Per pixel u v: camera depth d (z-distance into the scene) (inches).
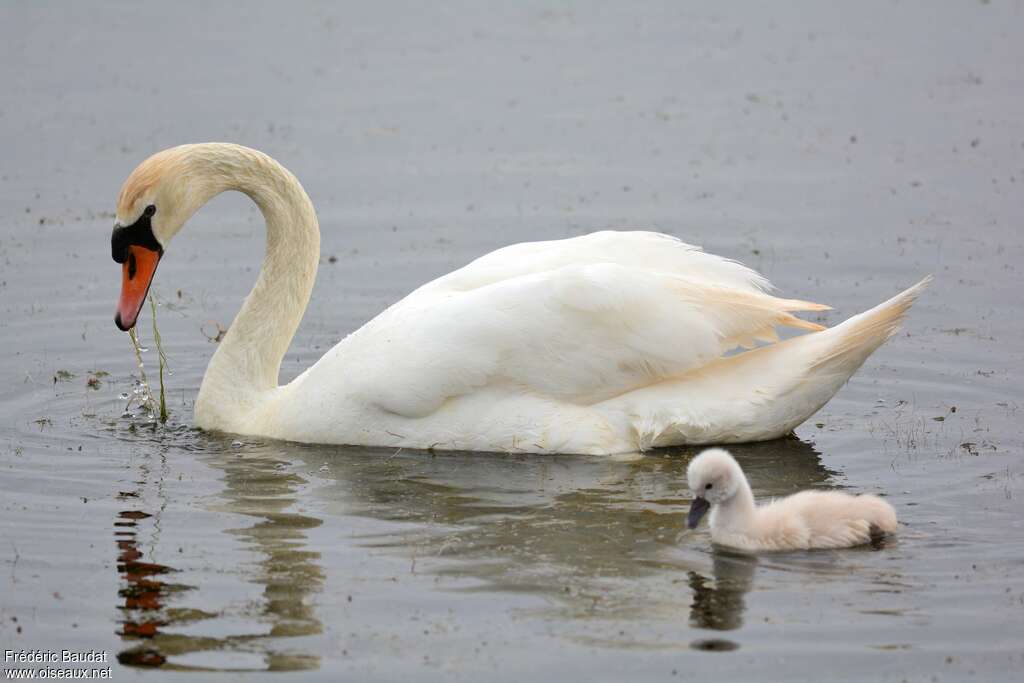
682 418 596.1
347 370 618.8
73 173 1001.5
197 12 1385.3
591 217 930.1
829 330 606.2
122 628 455.5
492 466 592.7
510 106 1136.2
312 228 671.8
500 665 429.1
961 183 971.9
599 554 502.3
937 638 440.8
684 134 1075.9
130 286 643.5
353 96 1155.3
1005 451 601.6
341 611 462.6
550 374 600.7
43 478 582.6
